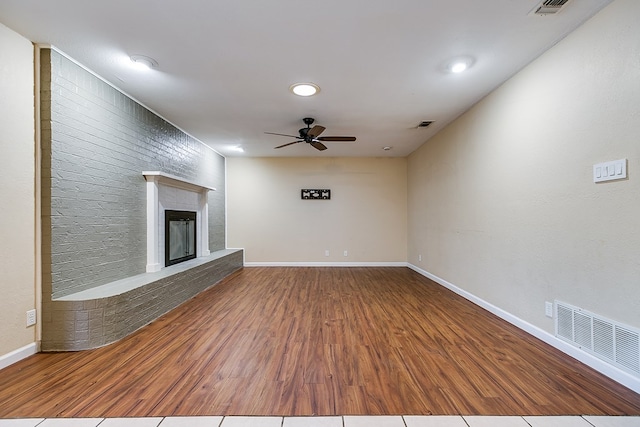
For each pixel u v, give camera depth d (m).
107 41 2.28
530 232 2.67
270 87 3.07
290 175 6.53
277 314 3.31
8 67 2.12
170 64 2.62
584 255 2.12
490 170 3.27
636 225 1.78
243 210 6.52
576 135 2.17
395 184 6.52
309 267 6.39
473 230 3.67
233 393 1.82
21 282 2.23
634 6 1.77
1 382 1.93
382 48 2.38
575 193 2.19
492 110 3.20
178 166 4.42
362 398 1.77
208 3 1.86
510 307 2.98
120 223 3.16
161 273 3.53
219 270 5.02
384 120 4.13
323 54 2.47
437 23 2.08
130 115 3.30
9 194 2.14
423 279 5.18
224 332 2.79
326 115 3.91
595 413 1.62
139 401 1.74
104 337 2.49
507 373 2.03
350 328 2.89
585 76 2.09
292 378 1.99
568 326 2.27
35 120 2.32
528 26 2.12
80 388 1.87
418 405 1.70
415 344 2.51
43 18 2.01
